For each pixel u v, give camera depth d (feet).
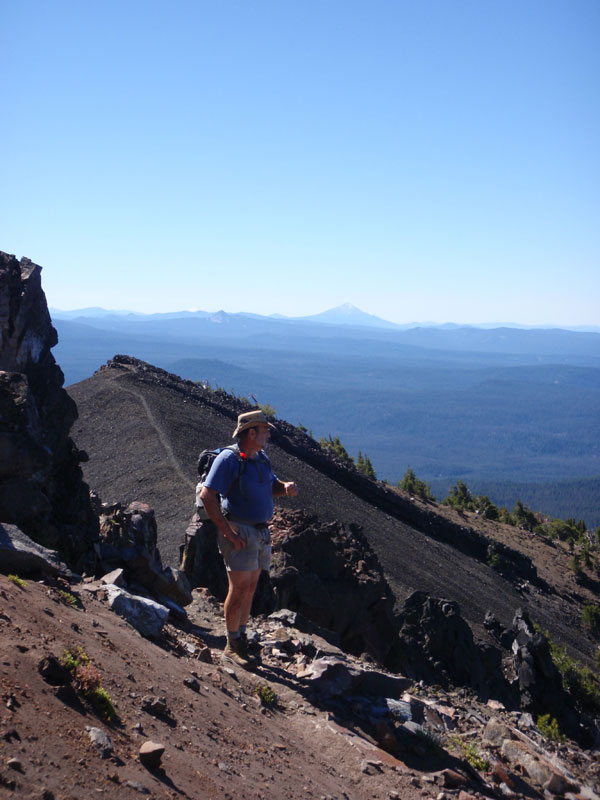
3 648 13.35
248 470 23.02
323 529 58.44
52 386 34.32
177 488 143.23
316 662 24.75
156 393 222.48
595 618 224.74
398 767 19.30
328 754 19.15
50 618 16.89
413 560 189.88
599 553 339.57
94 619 19.29
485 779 21.02
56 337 37.35
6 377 25.98
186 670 19.76
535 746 25.38
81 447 180.34
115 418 195.83
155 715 14.94
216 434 201.57
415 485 366.84
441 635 64.69
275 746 17.43
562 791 22.26
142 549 29.86
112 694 14.58
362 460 349.41
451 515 333.83
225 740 15.98
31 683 12.53
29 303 34.09
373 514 214.90
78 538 27.43
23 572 20.81
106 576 26.05
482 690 63.00
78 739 11.62
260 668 24.61
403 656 57.16
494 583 220.23
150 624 22.09
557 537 376.07
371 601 54.24
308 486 202.39
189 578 41.55
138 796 10.91
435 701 30.25
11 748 10.19
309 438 265.95
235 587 23.68
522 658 71.87
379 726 21.13
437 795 18.22
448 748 22.40
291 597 48.98
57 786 9.95
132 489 147.64
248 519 23.25
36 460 24.40
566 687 82.79
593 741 67.10
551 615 219.82
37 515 24.66
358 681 24.70
